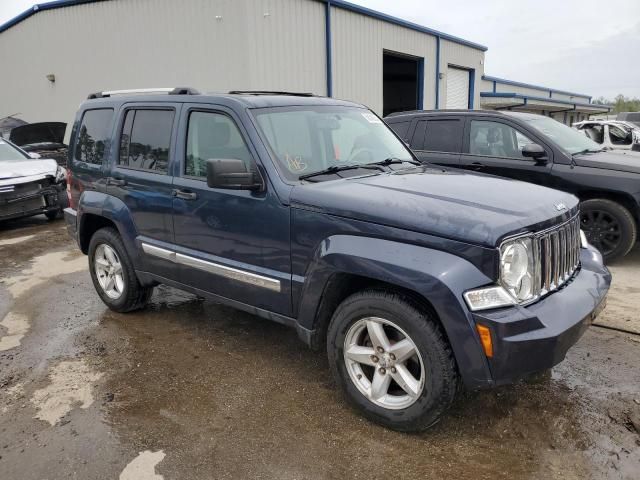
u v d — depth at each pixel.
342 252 2.89
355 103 4.58
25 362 3.95
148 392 3.47
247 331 4.44
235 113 3.57
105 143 4.61
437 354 2.68
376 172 3.66
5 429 3.09
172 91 4.18
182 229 3.91
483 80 30.23
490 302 2.54
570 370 3.66
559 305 2.78
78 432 3.03
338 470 2.67
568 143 6.46
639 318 4.52
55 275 6.25
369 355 2.99
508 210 2.79
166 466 2.72
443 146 6.92
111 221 4.65
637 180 5.69
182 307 5.03
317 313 3.15
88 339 4.34
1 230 9.22
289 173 3.35
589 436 2.91
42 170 9.42
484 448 2.83
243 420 3.13
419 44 18.72
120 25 14.27
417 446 2.85
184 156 3.90
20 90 18.75
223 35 12.20
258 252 3.42
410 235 2.72
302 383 3.55
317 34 13.71
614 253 6.02
